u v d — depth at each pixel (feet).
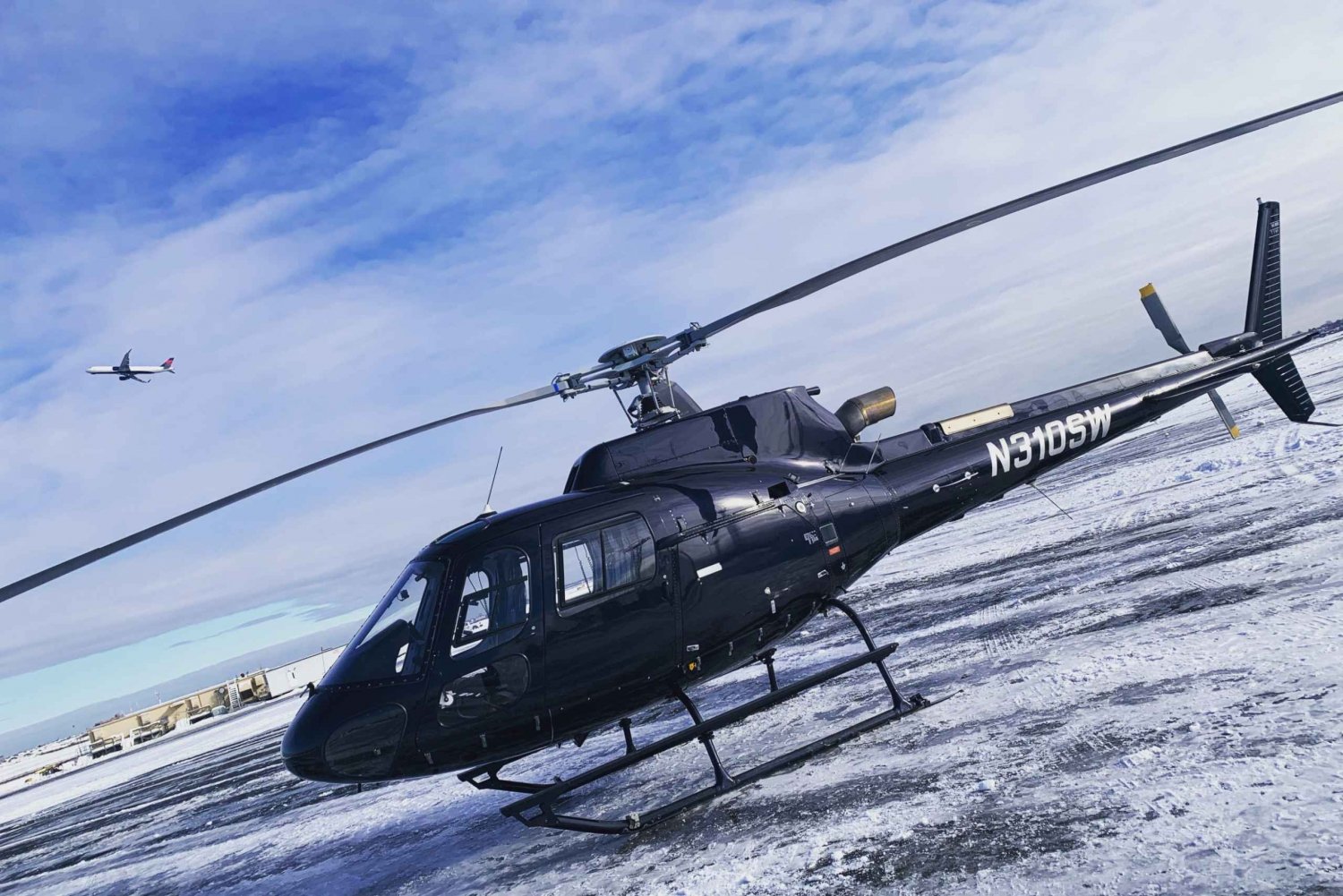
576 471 22.06
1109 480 70.38
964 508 25.20
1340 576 22.54
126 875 35.01
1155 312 31.71
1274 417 74.54
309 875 25.22
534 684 18.65
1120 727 16.58
